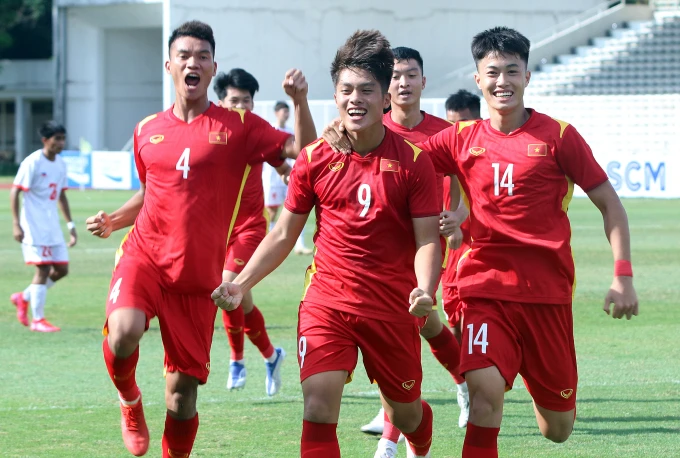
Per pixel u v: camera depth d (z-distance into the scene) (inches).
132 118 3282.5
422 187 327.9
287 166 408.8
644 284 932.0
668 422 460.4
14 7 3720.5
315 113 2236.7
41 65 3865.7
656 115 2199.8
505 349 334.6
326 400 320.8
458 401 464.8
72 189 2534.5
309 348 327.6
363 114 321.4
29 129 4040.4
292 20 2716.5
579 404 497.7
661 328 715.4
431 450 421.1
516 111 348.2
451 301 483.8
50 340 688.4
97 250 1296.8
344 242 331.0
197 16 2620.6
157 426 461.7
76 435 441.4
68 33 3184.1
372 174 328.2
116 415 479.5
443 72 2834.6
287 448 419.8
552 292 340.8
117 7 3048.7
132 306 352.2
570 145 341.7
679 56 2573.8
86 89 3198.8
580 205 2028.8
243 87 599.5
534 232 341.7
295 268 1100.5
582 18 2819.9
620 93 2546.8
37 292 727.1
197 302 369.4
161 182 367.2
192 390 370.0
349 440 435.8
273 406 503.8
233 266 541.6
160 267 364.2
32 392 529.7
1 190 2527.1
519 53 344.5
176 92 374.3
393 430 390.9
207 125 370.6
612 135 2246.6
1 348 657.6
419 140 455.2
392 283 330.3
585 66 2583.7
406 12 2787.9
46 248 727.1
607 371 575.5
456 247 386.6
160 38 3284.9
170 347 365.1
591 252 1211.2
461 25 2834.6
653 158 1907.0
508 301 339.6
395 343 333.1
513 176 341.7
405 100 454.6
